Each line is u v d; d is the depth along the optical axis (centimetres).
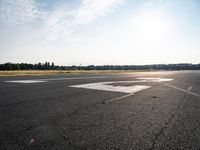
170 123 358
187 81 1579
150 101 600
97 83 1298
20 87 997
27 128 318
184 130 319
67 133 296
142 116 408
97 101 591
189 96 718
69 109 470
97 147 246
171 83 1349
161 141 270
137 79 1823
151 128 327
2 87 991
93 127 329
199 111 461
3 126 328
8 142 258
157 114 427
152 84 1254
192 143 264
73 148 241
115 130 314
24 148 239
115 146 250
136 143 262
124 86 1095
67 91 842
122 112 443
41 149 237
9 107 487
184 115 420
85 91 848
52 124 343
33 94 734
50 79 1722
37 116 398
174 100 623
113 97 677
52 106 505
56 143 257
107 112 442
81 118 386
